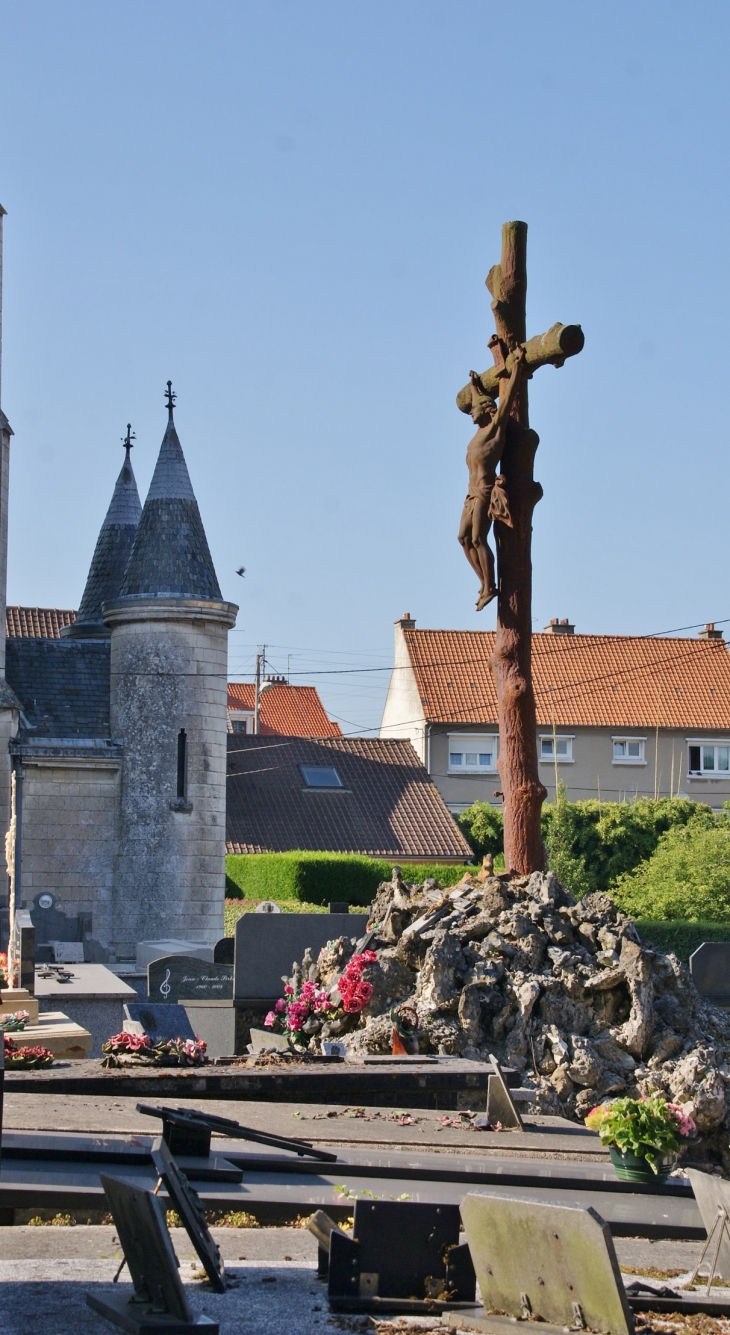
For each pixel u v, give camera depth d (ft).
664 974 52.65
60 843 108.06
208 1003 60.18
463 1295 22.11
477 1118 39.04
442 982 50.70
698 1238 28.37
